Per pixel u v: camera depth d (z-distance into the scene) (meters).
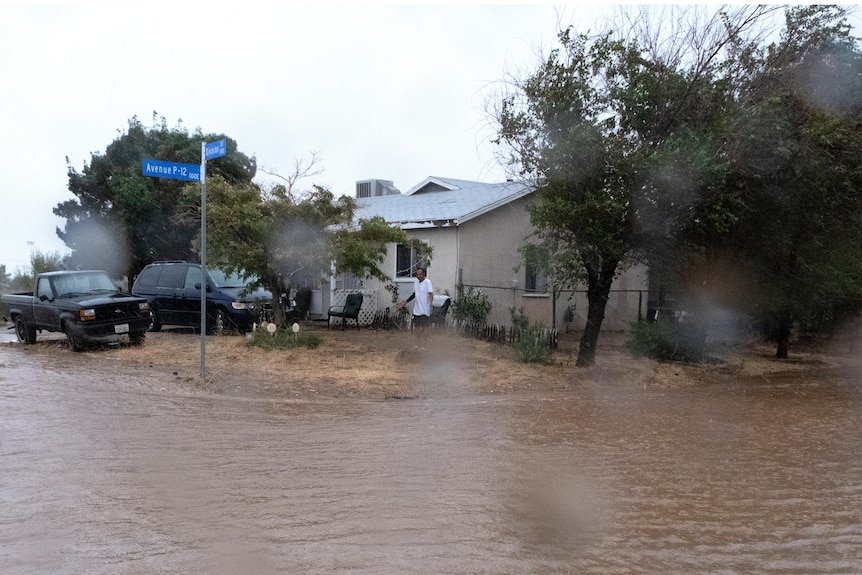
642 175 10.23
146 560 4.08
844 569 4.17
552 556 4.26
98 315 13.46
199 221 19.00
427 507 5.05
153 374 10.62
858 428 7.93
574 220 10.49
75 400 8.70
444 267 17.45
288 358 12.17
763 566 4.19
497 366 11.72
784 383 11.35
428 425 7.59
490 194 19.61
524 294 18.70
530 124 10.98
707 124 10.59
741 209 11.25
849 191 11.78
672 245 11.49
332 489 5.41
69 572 3.91
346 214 14.05
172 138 24.50
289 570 3.97
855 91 11.45
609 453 6.65
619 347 15.56
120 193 23.17
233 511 4.91
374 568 4.02
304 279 15.79
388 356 12.61
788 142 10.64
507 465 6.16
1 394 9.07
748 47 10.98
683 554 4.34
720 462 6.44
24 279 22.89
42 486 5.38
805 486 5.77
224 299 15.90
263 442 6.78
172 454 6.31
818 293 13.62
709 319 13.14
